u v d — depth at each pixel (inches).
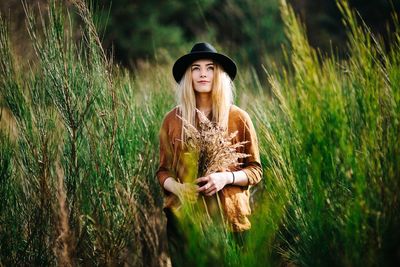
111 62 110.9
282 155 99.5
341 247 83.5
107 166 105.8
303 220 90.1
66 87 104.3
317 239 85.1
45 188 100.0
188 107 99.4
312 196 86.1
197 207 90.4
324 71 93.0
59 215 97.0
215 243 82.7
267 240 86.3
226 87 100.3
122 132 112.3
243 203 96.8
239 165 100.3
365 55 87.4
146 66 197.9
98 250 102.9
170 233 98.4
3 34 109.2
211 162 91.0
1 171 104.3
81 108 107.3
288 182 94.0
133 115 120.9
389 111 86.0
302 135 88.2
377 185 80.9
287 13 91.4
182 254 92.3
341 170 83.0
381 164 82.5
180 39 409.4
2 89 109.5
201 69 99.6
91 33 112.3
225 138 93.5
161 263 109.1
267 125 121.6
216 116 98.8
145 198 116.5
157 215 120.4
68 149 108.3
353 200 84.3
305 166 88.5
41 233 101.7
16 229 104.7
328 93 86.4
